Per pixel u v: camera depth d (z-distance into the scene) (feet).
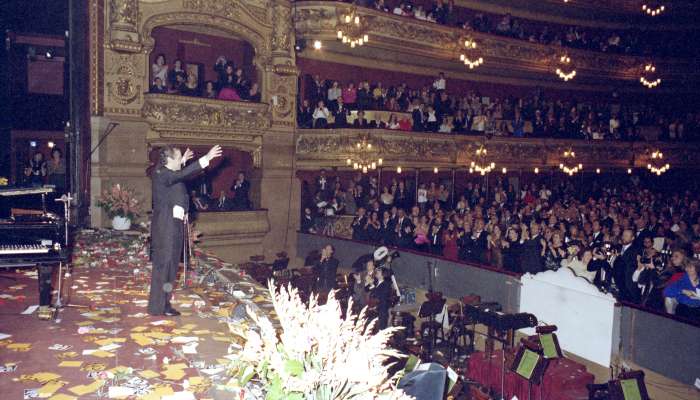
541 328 29.37
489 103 87.81
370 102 71.56
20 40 56.70
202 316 23.12
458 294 45.19
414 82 85.56
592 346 34.86
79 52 49.01
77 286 27.58
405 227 55.83
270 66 67.05
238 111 62.49
